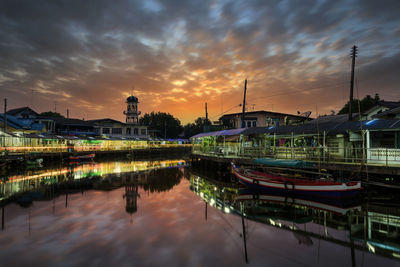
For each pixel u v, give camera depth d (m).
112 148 48.62
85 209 11.83
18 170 27.16
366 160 13.80
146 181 20.64
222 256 7.05
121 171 27.56
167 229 9.21
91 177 22.45
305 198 13.67
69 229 9.11
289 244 7.91
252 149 22.66
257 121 37.81
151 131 75.44
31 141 34.50
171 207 12.36
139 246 7.68
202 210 11.81
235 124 39.81
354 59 18.80
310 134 20.89
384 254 7.15
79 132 53.56
